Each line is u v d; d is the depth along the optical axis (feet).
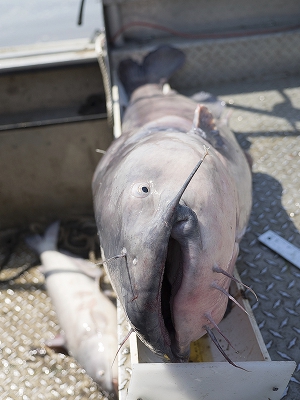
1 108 12.00
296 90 11.61
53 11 15.19
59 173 12.30
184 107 8.73
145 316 3.99
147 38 12.41
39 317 9.98
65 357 9.07
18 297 10.53
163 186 4.17
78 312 9.57
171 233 3.87
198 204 4.10
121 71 11.57
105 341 8.89
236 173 6.05
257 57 12.01
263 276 7.21
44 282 10.85
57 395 8.32
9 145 11.68
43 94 11.92
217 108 9.99
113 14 11.73
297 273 7.20
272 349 6.15
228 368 4.71
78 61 11.47
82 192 12.73
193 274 3.94
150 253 3.76
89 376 8.58
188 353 4.90
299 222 8.11
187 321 4.30
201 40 11.93
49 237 11.76
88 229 12.21
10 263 11.55
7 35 13.87
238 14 12.07
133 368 4.68
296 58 12.00
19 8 15.48
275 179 9.14
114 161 5.51
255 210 8.48
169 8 11.99
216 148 5.83
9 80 11.68
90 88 11.94
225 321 6.07
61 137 11.72
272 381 4.84
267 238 7.79
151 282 3.80
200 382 4.78
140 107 9.20
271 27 11.97
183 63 11.71
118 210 4.38
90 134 11.73
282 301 6.79
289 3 11.93
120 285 4.32
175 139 4.97
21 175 12.19
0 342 9.46
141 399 4.89
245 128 10.60
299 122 10.50
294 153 9.70
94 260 11.11
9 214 12.80
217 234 4.16
